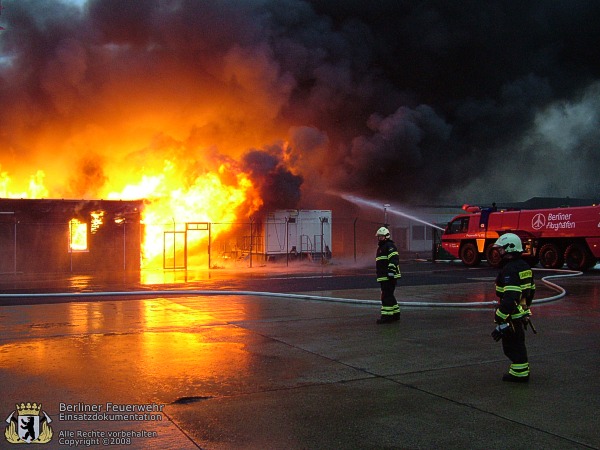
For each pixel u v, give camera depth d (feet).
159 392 16.29
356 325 27.96
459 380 17.72
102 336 24.81
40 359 20.26
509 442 12.59
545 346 22.84
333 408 14.93
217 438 12.80
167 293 41.70
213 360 20.30
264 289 45.47
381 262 28.50
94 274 66.54
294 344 23.25
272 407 15.01
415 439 12.77
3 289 46.70
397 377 18.11
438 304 34.40
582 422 13.87
